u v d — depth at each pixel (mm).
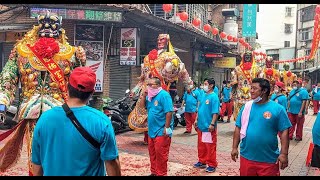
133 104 11797
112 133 2908
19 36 12422
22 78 4906
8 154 4871
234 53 24219
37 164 3027
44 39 4902
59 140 2865
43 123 2930
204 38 17625
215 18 26625
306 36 46250
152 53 9898
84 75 2963
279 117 4465
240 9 28422
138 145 9578
